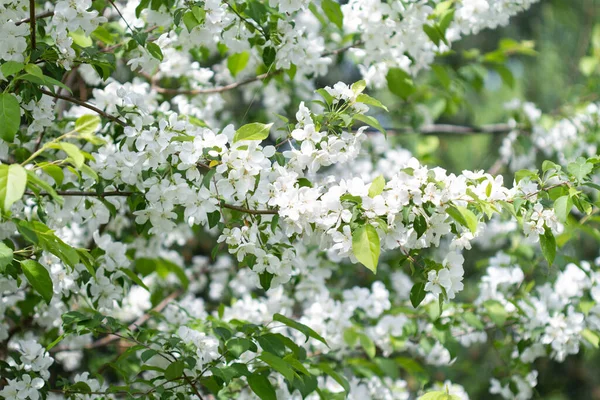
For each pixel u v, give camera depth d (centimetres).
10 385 281
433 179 236
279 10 306
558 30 871
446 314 393
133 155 274
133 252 441
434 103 534
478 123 852
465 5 377
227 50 410
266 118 500
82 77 428
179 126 260
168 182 258
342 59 435
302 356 312
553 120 582
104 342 428
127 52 349
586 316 388
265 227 261
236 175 243
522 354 402
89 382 302
